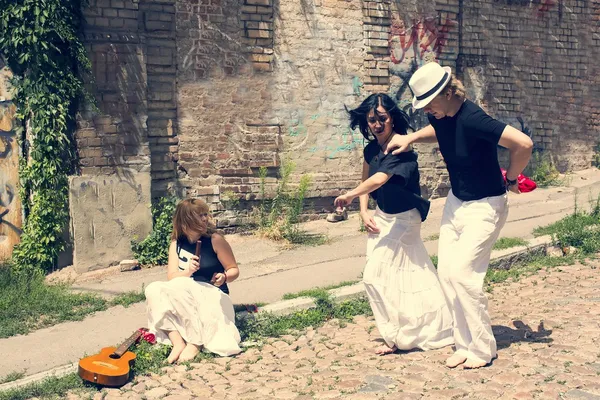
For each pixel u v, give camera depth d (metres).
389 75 11.83
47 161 8.84
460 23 12.82
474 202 4.86
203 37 10.10
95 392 4.95
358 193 5.15
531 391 4.40
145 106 9.37
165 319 5.59
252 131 10.59
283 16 10.74
